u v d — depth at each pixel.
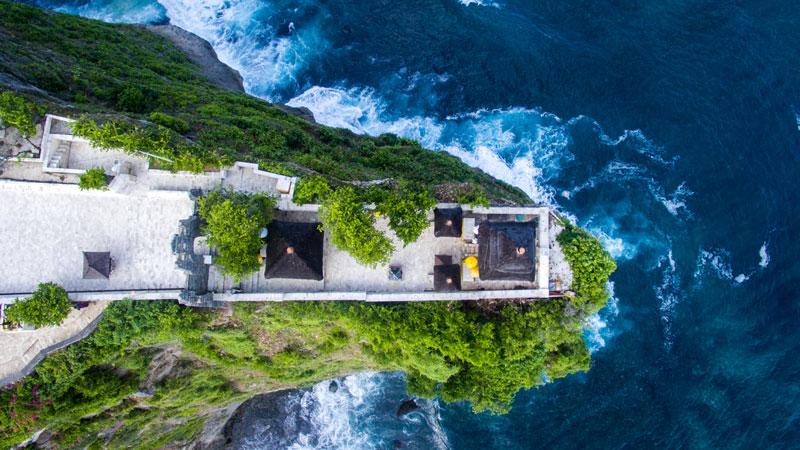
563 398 56.03
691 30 59.28
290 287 39.38
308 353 46.84
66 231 38.12
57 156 37.53
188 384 46.69
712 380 54.06
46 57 44.41
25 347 36.88
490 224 38.28
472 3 61.19
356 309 38.91
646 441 53.75
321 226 38.00
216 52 61.47
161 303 37.53
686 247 55.06
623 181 56.06
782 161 56.28
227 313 39.78
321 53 60.28
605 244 55.19
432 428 59.78
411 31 60.44
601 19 60.09
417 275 40.06
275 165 39.78
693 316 54.72
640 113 57.03
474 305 41.19
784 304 54.50
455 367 41.62
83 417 42.22
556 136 57.09
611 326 55.25
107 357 38.44
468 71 58.84
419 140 57.91
